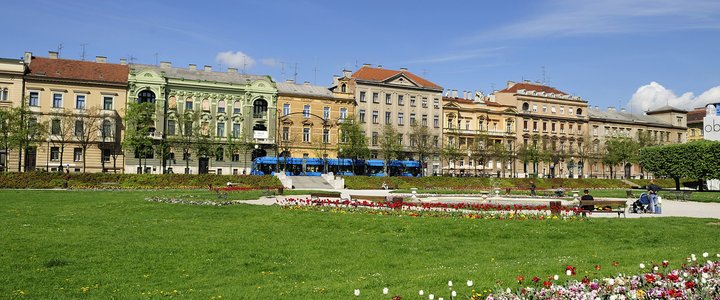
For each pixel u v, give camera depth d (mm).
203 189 64062
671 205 44031
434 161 108750
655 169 80625
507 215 27688
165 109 88375
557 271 14203
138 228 25234
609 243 21531
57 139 81625
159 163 87125
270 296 12977
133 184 66688
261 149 94375
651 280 11211
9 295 13570
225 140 91438
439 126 110938
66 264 17297
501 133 115438
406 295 12023
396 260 18141
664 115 143000
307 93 99875
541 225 24891
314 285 14156
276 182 74438
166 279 15484
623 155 113250
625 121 132625
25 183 61688
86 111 82750
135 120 78250
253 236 22953
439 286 12914
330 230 24797
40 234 22984
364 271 16422
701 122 142750
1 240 21203
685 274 11609
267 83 95750
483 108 115312
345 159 96188
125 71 90188
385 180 82188
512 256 18828
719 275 11742
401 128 107375
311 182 80812
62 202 39906
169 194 49500
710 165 72375
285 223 27109
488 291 11938
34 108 81438
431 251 19812
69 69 86062
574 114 126250
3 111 71062
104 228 25188
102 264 17297
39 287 14438
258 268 16969
